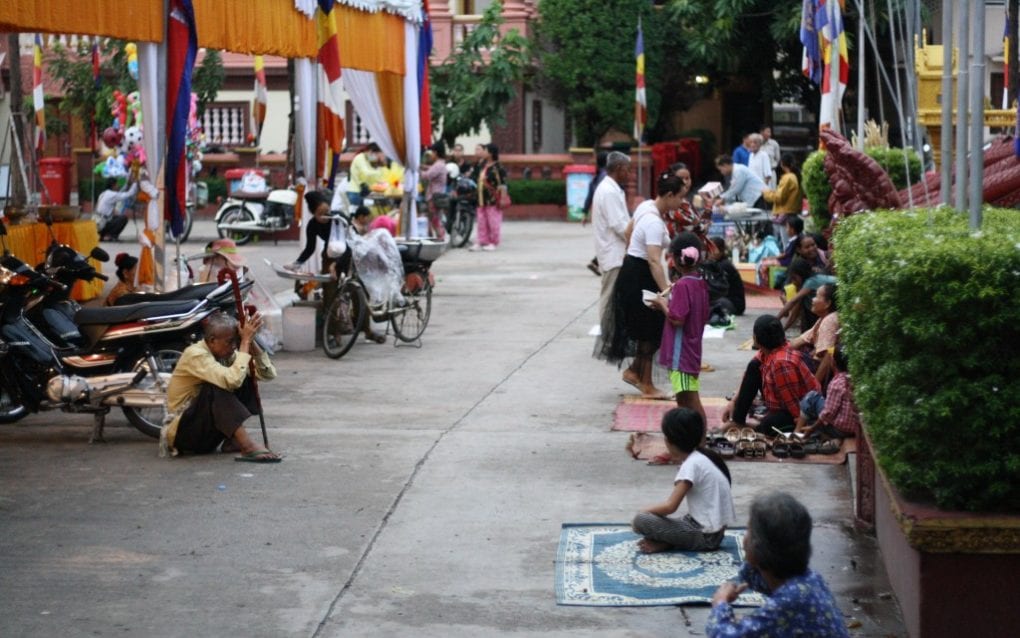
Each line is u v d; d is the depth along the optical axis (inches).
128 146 975.0
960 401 203.2
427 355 518.3
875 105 1127.6
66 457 347.6
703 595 242.8
